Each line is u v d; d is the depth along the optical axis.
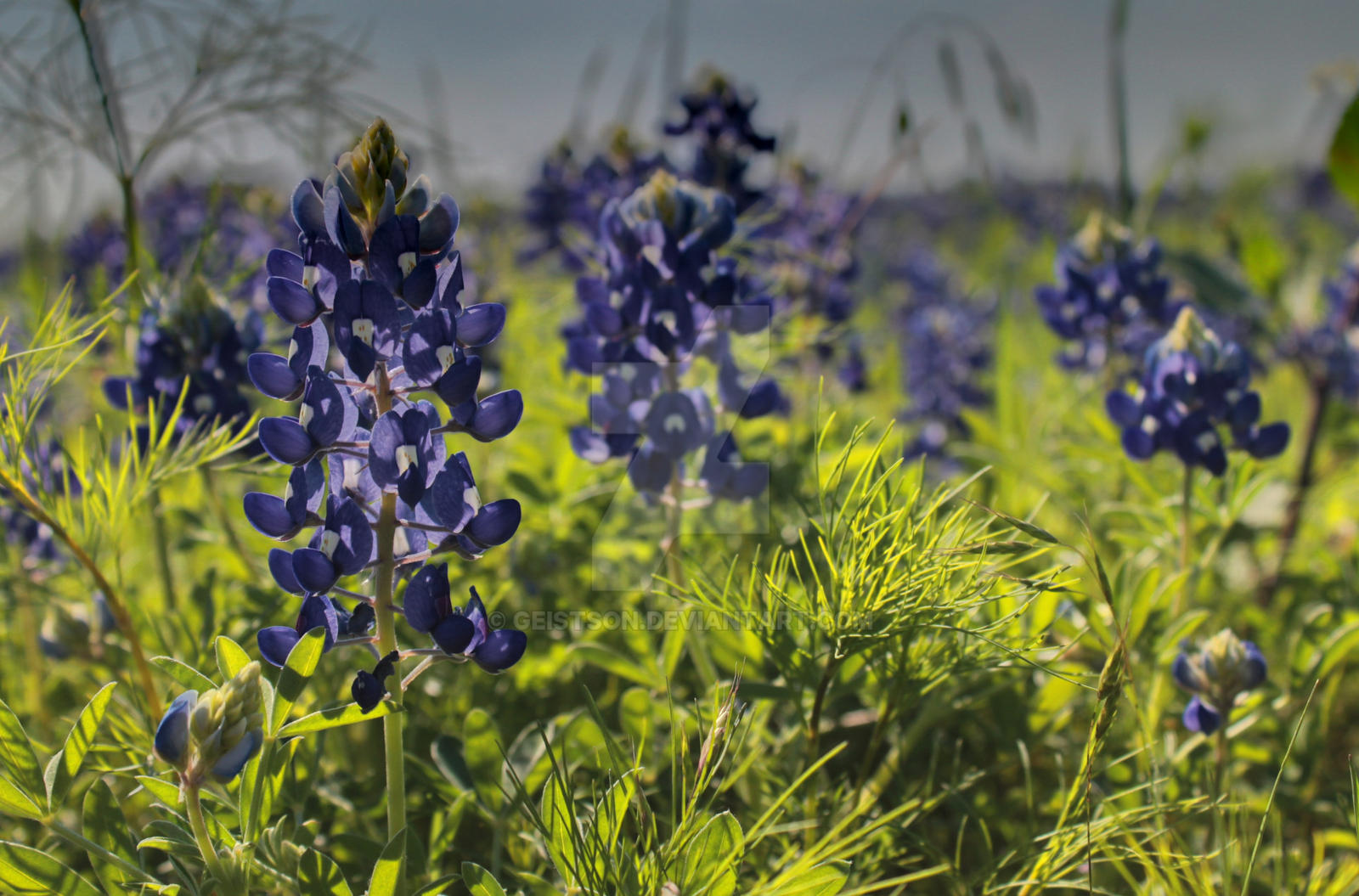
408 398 0.31
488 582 0.46
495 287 0.70
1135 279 0.54
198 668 0.37
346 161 0.29
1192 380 0.41
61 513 0.36
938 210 1.66
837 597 0.33
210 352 0.41
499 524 0.30
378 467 0.28
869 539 0.32
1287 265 0.79
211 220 0.44
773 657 0.34
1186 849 0.33
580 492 0.51
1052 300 0.56
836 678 0.36
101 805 0.30
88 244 0.72
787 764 0.37
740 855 0.29
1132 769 0.38
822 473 0.45
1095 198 0.89
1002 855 0.35
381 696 0.29
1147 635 0.40
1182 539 0.42
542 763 0.34
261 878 0.29
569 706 0.44
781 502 0.47
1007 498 0.56
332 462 0.30
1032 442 0.60
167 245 0.67
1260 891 0.35
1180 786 0.38
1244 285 0.66
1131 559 0.45
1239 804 0.35
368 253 0.29
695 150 0.58
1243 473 0.44
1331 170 0.51
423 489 0.29
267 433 0.28
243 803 0.29
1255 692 0.41
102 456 0.37
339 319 0.28
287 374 0.29
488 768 0.34
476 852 0.37
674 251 0.38
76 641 0.40
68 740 0.29
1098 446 0.52
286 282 0.29
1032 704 0.39
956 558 0.33
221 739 0.28
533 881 0.30
